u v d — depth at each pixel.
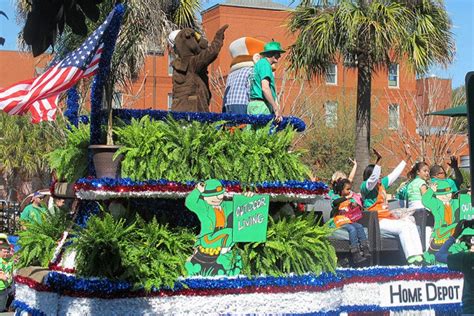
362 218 9.74
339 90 41.28
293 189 8.32
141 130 8.01
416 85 43.66
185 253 8.15
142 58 17.83
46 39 4.79
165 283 7.74
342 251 9.48
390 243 9.96
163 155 7.96
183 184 7.96
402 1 18.86
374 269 9.30
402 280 9.45
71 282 7.60
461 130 38.62
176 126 8.23
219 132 8.33
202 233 8.14
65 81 7.90
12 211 20.05
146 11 16.20
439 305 9.61
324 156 39.25
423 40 18.91
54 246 8.98
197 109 9.35
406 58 19.12
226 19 39.97
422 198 10.17
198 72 9.48
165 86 40.25
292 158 8.48
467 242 10.02
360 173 19.70
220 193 8.11
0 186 41.03
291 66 20.20
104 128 8.27
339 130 39.50
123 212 8.03
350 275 9.14
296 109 36.28
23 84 8.34
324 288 8.37
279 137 8.52
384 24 18.56
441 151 36.03
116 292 7.52
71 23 4.80
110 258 7.61
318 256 8.45
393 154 38.72
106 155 7.83
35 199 12.22
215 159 8.19
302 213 8.98
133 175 7.77
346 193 9.82
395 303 9.37
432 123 38.88
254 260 8.29
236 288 8.01
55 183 9.45
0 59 40.00
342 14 18.75
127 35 14.62
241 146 8.33
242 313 8.02
